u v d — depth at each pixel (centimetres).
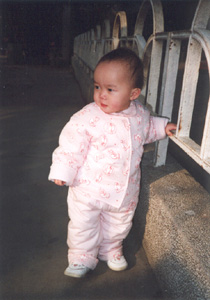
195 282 135
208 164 152
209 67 155
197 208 174
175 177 208
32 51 1502
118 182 172
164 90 208
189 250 144
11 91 714
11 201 249
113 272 185
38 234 212
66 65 1455
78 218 175
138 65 162
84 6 1431
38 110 545
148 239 194
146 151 250
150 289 173
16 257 191
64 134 169
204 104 477
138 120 176
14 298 163
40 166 313
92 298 166
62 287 172
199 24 171
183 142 179
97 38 539
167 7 792
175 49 201
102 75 157
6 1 1496
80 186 172
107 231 185
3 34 1591
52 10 1486
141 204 209
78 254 179
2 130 421
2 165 311
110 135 167
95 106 172
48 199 254
